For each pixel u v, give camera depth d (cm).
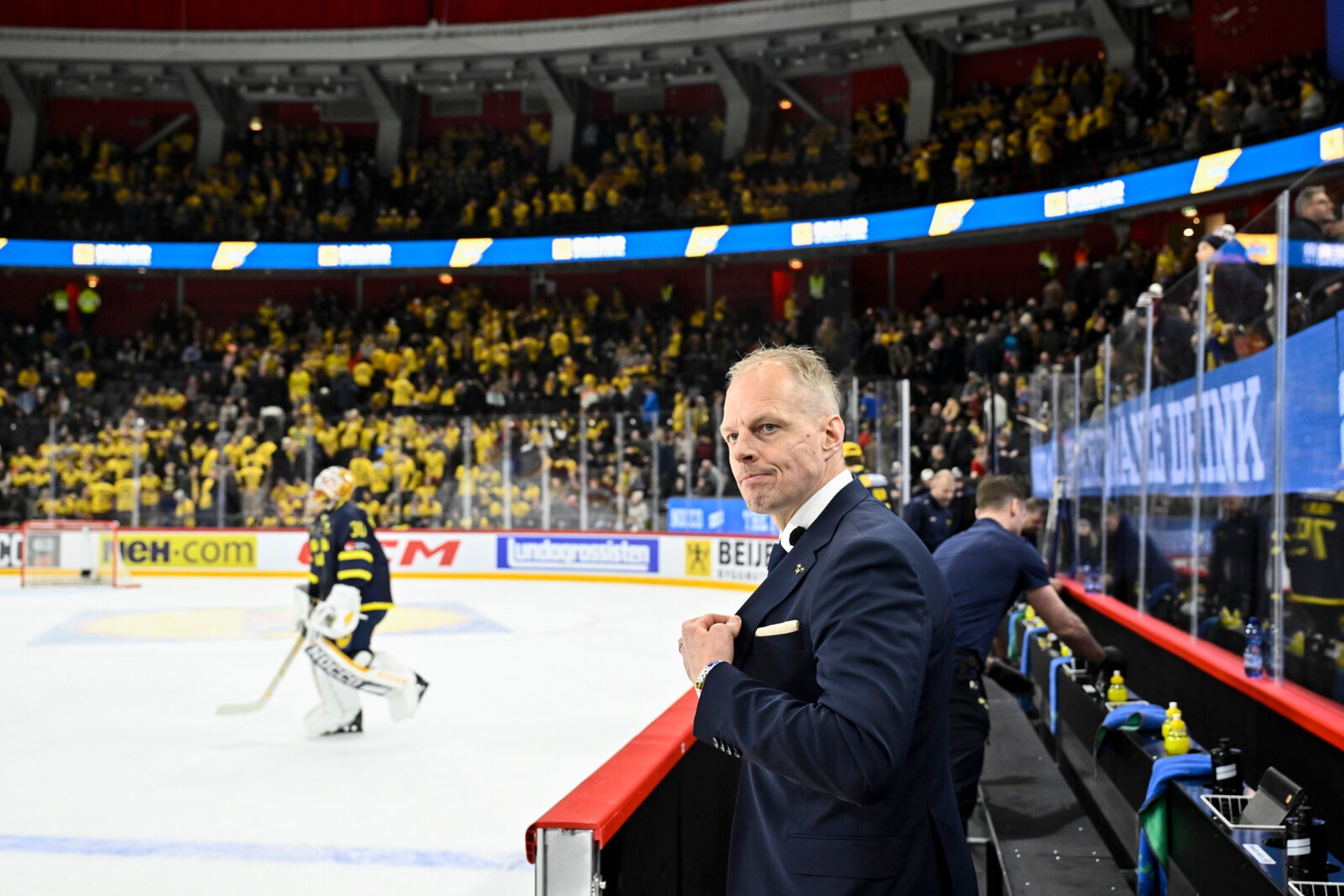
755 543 1712
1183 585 536
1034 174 2206
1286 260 381
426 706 879
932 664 204
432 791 638
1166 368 579
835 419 218
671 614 1475
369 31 2898
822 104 2866
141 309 3075
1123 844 456
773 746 190
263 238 2778
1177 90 2114
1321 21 2031
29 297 3030
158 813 596
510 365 2583
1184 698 511
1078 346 1877
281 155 3028
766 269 2850
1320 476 348
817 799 205
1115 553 717
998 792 514
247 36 2914
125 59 2919
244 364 2623
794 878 205
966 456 1421
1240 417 438
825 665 193
